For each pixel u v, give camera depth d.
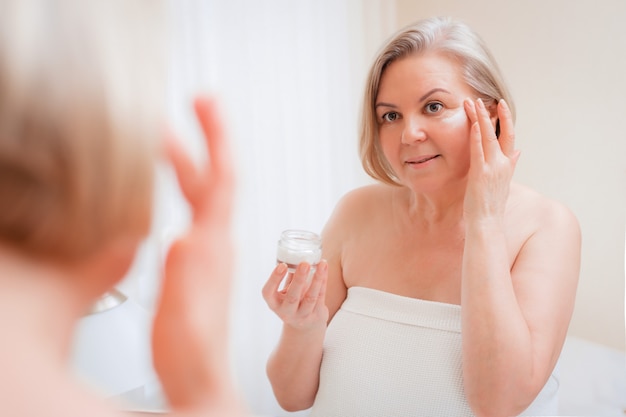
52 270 0.17
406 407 0.94
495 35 1.82
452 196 1.03
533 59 1.74
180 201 1.24
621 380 1.43
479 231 0.88
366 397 0.97
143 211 0.17
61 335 0.18
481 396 0.85
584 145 1.68
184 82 1.54
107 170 0.16
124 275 0.19
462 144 0.95
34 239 0.17
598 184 1.66
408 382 0.95
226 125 0.22
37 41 0.15
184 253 0.21
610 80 1.59
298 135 1.86
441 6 1.96
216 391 0.20
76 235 0.17
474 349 0.85
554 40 1.69
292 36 1.80
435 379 0.94
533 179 1.79
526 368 0.84
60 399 0.17
